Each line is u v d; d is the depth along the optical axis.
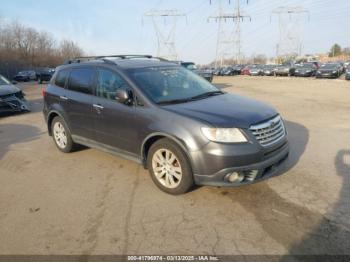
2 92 10.84
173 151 4.06
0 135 8.20
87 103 5.30
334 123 8.26
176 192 4.17
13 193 4.55
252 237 3.28
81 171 5.26
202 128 3.80
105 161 5.68
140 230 3.49
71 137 5.97
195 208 3.88
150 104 4.35
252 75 46.12
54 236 3.45
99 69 5.23
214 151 3.74
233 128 3.76
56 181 4.91
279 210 3.76
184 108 4.18
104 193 4.41
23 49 72.44
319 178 4.60
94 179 4.91
